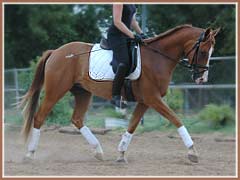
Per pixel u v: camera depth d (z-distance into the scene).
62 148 12.13
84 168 9.23
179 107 15.66
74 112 10.66
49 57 10.50
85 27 22.88
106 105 21.39
